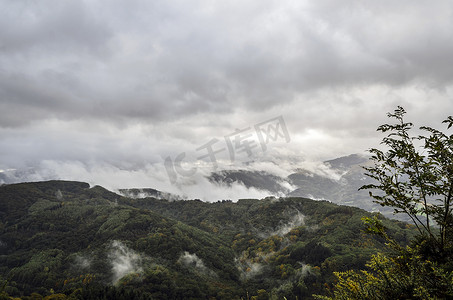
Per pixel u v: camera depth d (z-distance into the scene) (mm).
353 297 4844
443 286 4207
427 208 4672
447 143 4695
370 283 4879
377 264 4953
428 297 4055
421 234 4863
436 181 4543
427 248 4723
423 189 4605
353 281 4980
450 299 4047
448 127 4836
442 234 4555
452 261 4359
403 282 4559
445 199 4594
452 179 4434
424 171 4750
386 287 4691
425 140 4949
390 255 4953
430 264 4578
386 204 4938
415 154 4777
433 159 4730
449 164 4586
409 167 4867
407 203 4750
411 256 4742
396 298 4492
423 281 4445
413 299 4332
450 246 4516
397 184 4785
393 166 4996
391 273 4750
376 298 4641
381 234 5000
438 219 4621
